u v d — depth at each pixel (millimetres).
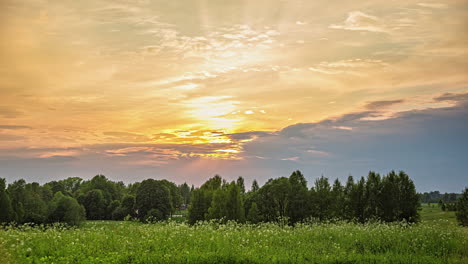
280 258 12727
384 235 17125
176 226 18281
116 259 12164
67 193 99250
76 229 17719
